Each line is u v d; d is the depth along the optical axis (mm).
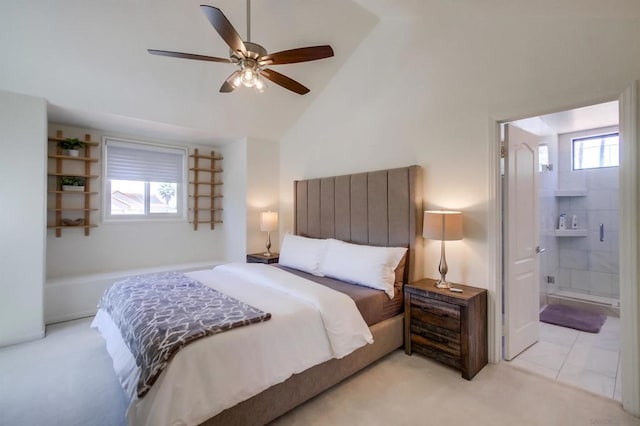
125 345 1908
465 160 2627
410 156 3023
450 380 2248
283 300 2168
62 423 1800
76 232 3834
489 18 2449
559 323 3328
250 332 1688
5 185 2760
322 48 2049
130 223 4234
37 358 2555
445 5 2494
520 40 2305
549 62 2170
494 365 2463
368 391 2115
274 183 4680
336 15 3008
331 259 3092
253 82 2213
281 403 1792
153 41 2723
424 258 2936
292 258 3484
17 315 2818
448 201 2742
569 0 1828
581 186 4203
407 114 3049
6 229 2770
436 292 2426
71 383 2205
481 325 2408
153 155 4449
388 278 2664
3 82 2686
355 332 2152
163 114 3555
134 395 1420
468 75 2602
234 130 4176
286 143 4582
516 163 2637
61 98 3000
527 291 2770
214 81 3338
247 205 4406
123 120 3578
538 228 2939
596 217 4082
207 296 2197
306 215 4078
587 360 2543
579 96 2041
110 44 2662
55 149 3672
